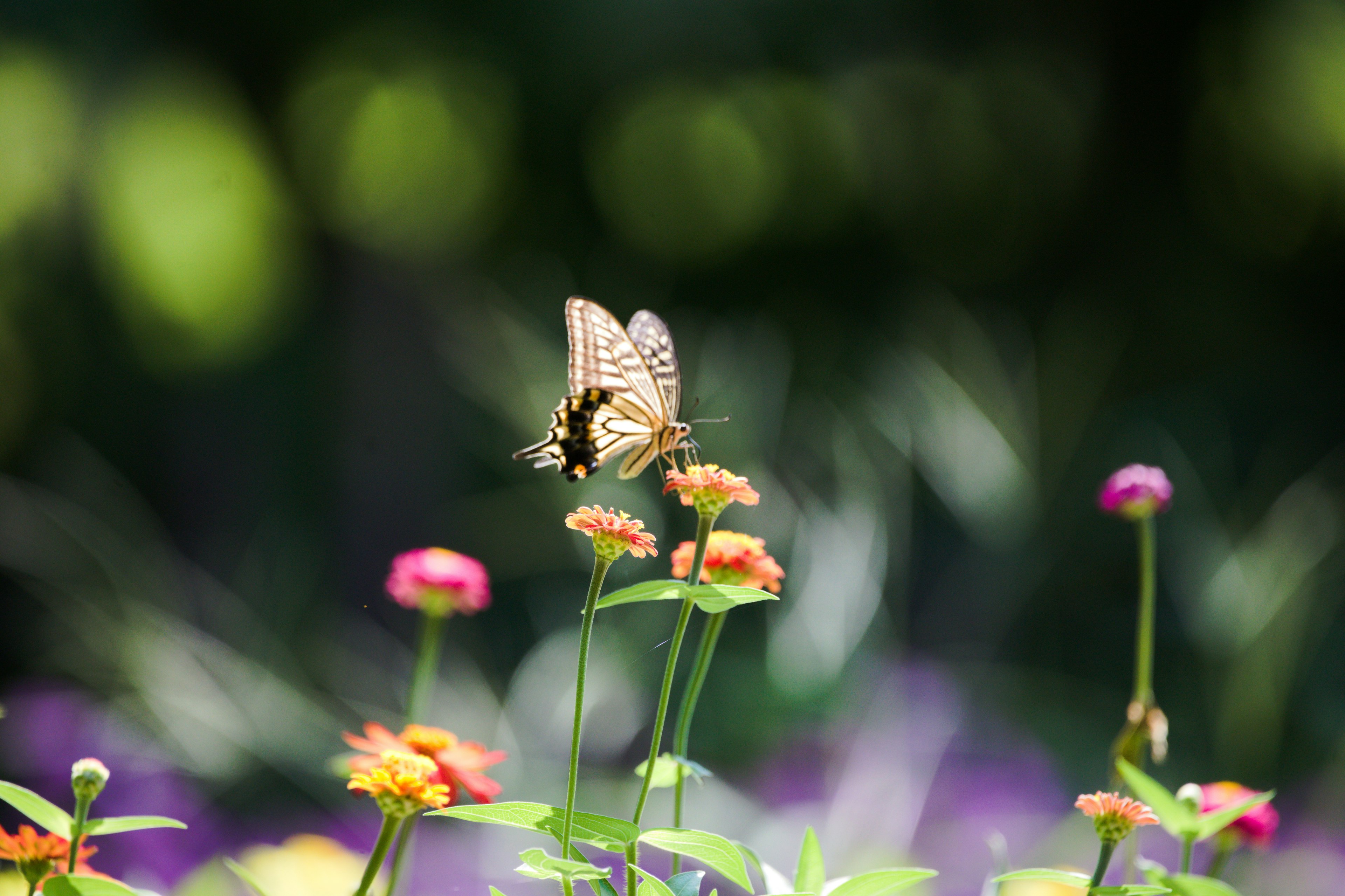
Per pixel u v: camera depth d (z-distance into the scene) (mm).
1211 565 3535
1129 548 5582
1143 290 7848
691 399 3809
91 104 7086
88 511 4848
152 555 4180
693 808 3287
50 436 7086
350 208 7977
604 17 7812
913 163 8859
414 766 1943
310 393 7418
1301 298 7977
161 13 7078
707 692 4258
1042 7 8156
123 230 7480
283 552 5555
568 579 4570
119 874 3648
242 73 7359
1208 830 1984
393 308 7555
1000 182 8742
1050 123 8641
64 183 7168
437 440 7094
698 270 8969
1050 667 5301
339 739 3113
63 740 4238
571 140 8430
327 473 7180
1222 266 7957
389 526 6953
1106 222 8031
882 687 3477
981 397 4035
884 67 8758
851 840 2748
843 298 8773
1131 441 6113
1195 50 8000
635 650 3387
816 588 3447
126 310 7414
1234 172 8094
